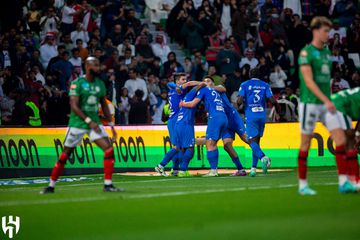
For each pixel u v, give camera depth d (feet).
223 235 56.75
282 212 68.85
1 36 183.11
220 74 199.00
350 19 227.20
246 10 214.48
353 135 87.56
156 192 90.99
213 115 129.59
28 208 76.02
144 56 198.59
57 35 194.70
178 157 137.28
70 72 184.85
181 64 210.59
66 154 93.15
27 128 151.23
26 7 196.03
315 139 159.63
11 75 178.91
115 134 95.81
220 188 96.12
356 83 210.59
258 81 129.29
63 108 179.32
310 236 56.18
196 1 221.46
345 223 62.18
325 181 107.86
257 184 103.14
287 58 209.46
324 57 80.69
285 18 215.10
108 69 189.67
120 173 153.07
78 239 57.26
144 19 215.10
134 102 183.42
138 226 62.39
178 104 134.51
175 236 56.80
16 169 148.66
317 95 78.89
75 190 97.76
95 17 201.16
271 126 162.20
